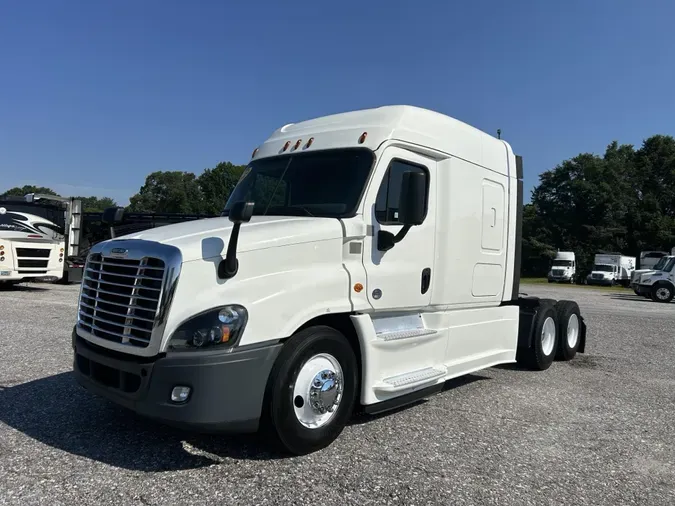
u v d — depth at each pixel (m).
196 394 3.80
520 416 5.68
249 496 3.62
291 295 4.27
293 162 5.53
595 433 5.21
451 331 6.13
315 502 3.58
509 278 7.35
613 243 68.00
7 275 16.05
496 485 3.96
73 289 18.33
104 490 3.66
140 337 4.02
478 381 7.25
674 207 70.88
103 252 4.48
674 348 10.23
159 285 3.95
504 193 7.18
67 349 8.15
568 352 8.64
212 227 4.60
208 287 4.00
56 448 4.36
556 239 71.19
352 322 4.82
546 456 4.58
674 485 4.11
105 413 5.22
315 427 4.40
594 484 4.07
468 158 6.36
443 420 5.44
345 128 5.47
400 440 4.80
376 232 5.04
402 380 5.16
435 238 5.79
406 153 5.42
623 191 70.06
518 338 7.85
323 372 4.44
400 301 5.29
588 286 47.28
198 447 4.45
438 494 3.77
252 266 4.15
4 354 7.71
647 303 23.59
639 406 6.16
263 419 4.13
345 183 5.08
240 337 3.95
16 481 3.75
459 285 6.20
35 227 17.95
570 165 72.19
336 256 4.72
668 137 73.56
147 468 4.02
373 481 3.93
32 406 5.39
